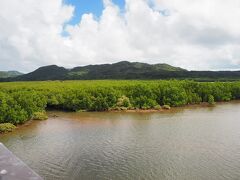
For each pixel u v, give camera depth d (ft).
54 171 140.56
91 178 132.57
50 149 175.94
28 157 161.07
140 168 143.95
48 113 316.60
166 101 371.97
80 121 267.39
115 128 234.99
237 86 458.91
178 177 132.46
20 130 228.43
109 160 155.94
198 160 154.40
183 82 431.84
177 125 245.24
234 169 141.38
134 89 378.53
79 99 344.08
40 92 354.33
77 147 180.24
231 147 178.19
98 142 191.72
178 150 172.65
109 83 475.72
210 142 189.37
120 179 131.54
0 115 237.66
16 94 281.95
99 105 337.52
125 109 342.03
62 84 475.31
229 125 243.60
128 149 175.42
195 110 338.75
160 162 152.05
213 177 132.05
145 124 250.98
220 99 433.48
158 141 192.85
